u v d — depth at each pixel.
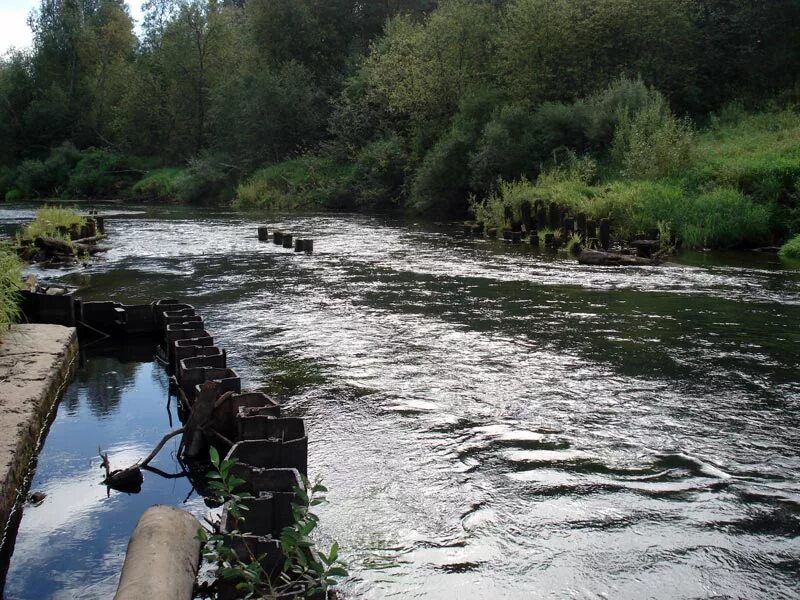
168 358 8.44
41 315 9.98
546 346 8.95
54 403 7.13
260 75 45.69
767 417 6.47
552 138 27.61
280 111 45.28
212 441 5.85
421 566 4.13
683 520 4.66
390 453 5.66
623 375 7.73
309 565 3.69
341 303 11.85
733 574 4.06
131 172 54.12
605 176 24.53
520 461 5.53
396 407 6.70
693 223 19.69
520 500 4.92
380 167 36.62
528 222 22.20
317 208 38.88
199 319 8.84
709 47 32.56
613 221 20.08
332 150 41.31
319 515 4.68
